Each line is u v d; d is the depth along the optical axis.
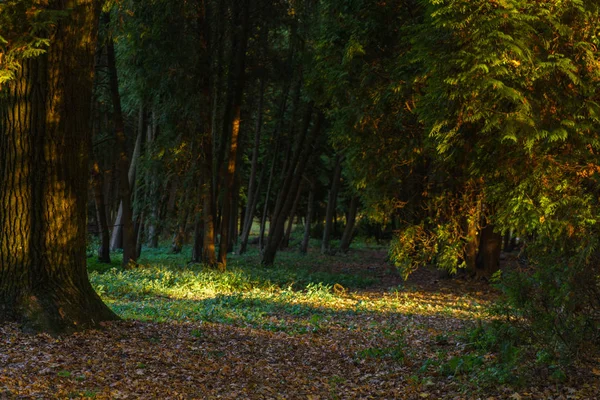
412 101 14.96
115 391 6.89
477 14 9.20
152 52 21.83
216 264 23.52
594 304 7.50
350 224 40.19
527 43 9.31
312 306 16.22
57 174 9.30
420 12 15.27
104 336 9.09
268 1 24.30
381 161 17.42
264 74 25.86
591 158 9.99
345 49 15.70
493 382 7.40
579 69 9.86
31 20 8.31
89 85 9.75
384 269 30.31
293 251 42.22
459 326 12.95
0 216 9.10
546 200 9.94
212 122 25.72
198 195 24.69
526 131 9.30
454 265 15.75
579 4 9.67
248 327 11.94
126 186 22.48
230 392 7.55
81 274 9.64
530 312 7.89
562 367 7.31
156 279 19.23
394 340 11.26
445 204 16.17
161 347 9.03
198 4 22.33
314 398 7.57
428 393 7.54
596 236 7.84
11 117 9.03
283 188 28.97
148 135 32.09
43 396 6.42
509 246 38.56
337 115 18.64
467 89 9.36
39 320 8.80
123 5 19.09
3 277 9.04
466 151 11.89
